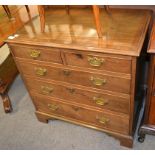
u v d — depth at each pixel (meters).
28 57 1.25
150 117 1.27
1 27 1.69
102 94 1.19
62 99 1.41
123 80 1.05
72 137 1.56
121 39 1.02
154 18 1.35
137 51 0.92
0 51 2.49
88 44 1.03
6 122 1.78
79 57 1.07
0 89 1.87
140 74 1.26
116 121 1.31
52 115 1.61
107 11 1.31
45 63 1.22
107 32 1.10
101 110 1.30
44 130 1.65
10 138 1.63
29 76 1.38
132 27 1.11
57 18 1.36
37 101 1.57
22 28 1.32
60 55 1.12
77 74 1.17
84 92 1.25
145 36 1.07
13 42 1.19
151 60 0.97
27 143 1.57
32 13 1.67
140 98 1.49
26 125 1.72
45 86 1.38
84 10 1.41
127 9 1.32
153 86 1.08
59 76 1.25
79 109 1.41
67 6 1.36
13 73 2.19
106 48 0.97
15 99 2.01
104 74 1.08
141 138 1.40
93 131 1.57
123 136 1.37
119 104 1.19
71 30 1.18
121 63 0.98
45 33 1.20
